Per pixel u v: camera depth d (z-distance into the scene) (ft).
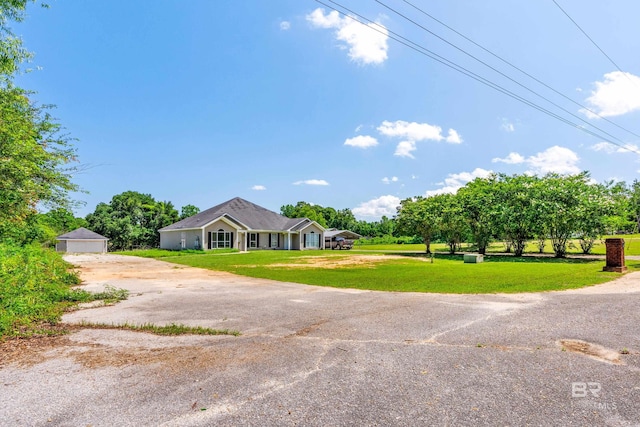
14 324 20.89
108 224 178.29
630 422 10.04
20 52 28.37
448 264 61.98
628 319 21.04
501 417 10.39
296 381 12.97
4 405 11.41
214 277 47.52
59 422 10.35
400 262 68.13
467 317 22.35
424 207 100.17
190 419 10.43
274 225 142.20
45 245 70.44
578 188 75.61
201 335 19.16
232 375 13.58
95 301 29.60
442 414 10.59
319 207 277.23
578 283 35.63
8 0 25.53
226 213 119.44
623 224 83.56
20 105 37.55
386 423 10.12
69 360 15.48
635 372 13.42
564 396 11.61
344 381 12.93
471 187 105.29
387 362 14.76
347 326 20.57
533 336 18.03
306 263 67.72
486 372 13.60
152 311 25.48
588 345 16.56
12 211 35.40
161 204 200.23
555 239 80.48
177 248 127.65
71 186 43.57
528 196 79.05
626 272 43.91
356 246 169.17
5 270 27.99
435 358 15.16
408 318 22.31
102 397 11.89
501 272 47.19
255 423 10.17
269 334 19.19
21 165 32.83
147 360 15.35
